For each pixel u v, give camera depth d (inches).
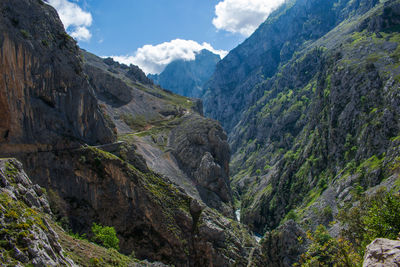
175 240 3061.0
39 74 2783.0
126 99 7534.5
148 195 3125.0
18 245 1020.5
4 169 1551.4
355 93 5413.4
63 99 3002.0
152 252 2893.7
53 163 2669.8
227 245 3223.4
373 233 1275.8
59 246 1296.8
